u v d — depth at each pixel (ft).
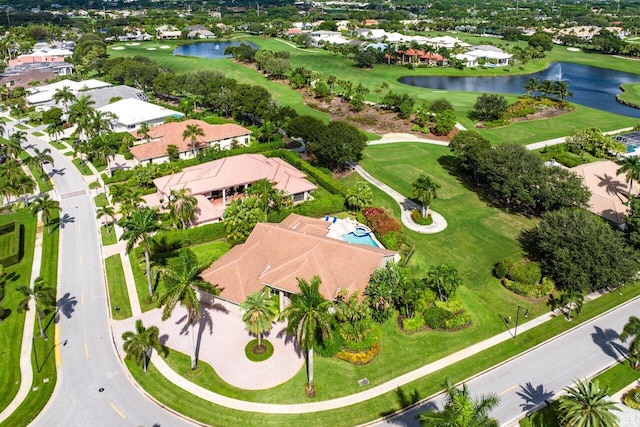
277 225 235.20
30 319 195.21
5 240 252.83
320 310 147.64
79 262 236.63
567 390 138.21
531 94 580.30
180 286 156.35
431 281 204.74
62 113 463.42
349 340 176.65
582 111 512.63
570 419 135.64
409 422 150.71
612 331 193.06
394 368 171.94
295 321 145.07
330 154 323.37
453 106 521.65
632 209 249.75
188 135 356.79
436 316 191.42
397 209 292.61
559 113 504.02
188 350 178.29
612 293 218.38
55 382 164.04
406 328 189.67
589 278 206.39
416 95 565.12
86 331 188.44
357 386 163.73
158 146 359.87
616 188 288.92
